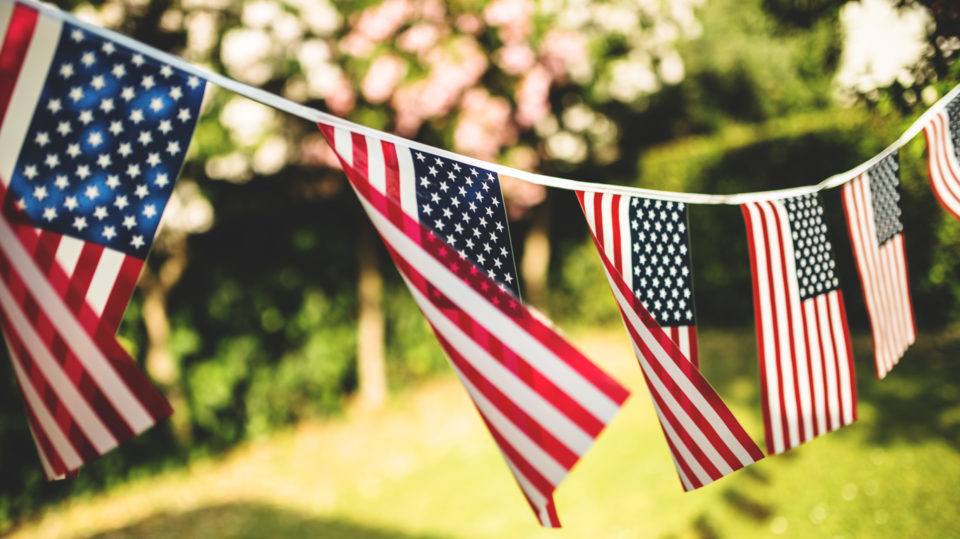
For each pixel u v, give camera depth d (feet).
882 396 14.56
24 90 3.04
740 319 24.75
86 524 13.33
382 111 16.76
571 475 13.35
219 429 16.66
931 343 17.28
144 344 15.38
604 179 27.48
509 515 11.80
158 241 15.40
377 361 19.53
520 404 3.73
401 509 12.59
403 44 16.03
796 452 12.65
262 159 16.87
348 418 18.75
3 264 3.10
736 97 29.86
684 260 5.04
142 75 3.22
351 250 19.63
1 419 13.28
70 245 3.14
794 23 10.98
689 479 4.48
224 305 16.93
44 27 3.05
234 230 17.46
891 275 6.69
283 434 17.88
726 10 23.39
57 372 3.17
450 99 16.89
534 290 27.17
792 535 9.83
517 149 20.95
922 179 14.49
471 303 3.84
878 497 10.45
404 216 3.86
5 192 3.06
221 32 15.34
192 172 16.02
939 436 12.07
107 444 3.16
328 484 14.29
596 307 28.25
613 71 23.41
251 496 14.01
